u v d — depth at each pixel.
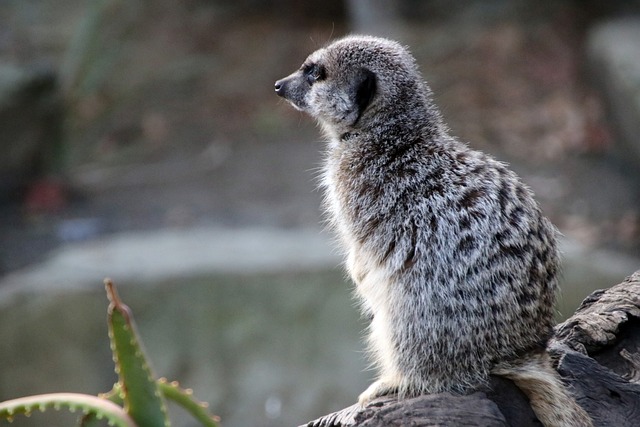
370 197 5.32
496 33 22.52
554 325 5.35
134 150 19.19
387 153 5.40
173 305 11.85
